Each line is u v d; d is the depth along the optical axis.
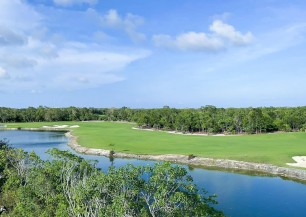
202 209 26.80
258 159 79.81
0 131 177.62
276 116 154.25
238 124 145.38
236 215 45.88
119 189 29.05
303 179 65.56
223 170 75.00
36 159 46.59
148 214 28.31
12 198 42.75
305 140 108.44
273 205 49.91
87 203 31.47
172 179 27.27
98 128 178.75
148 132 152.75
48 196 37.16
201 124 150.50
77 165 39.81
